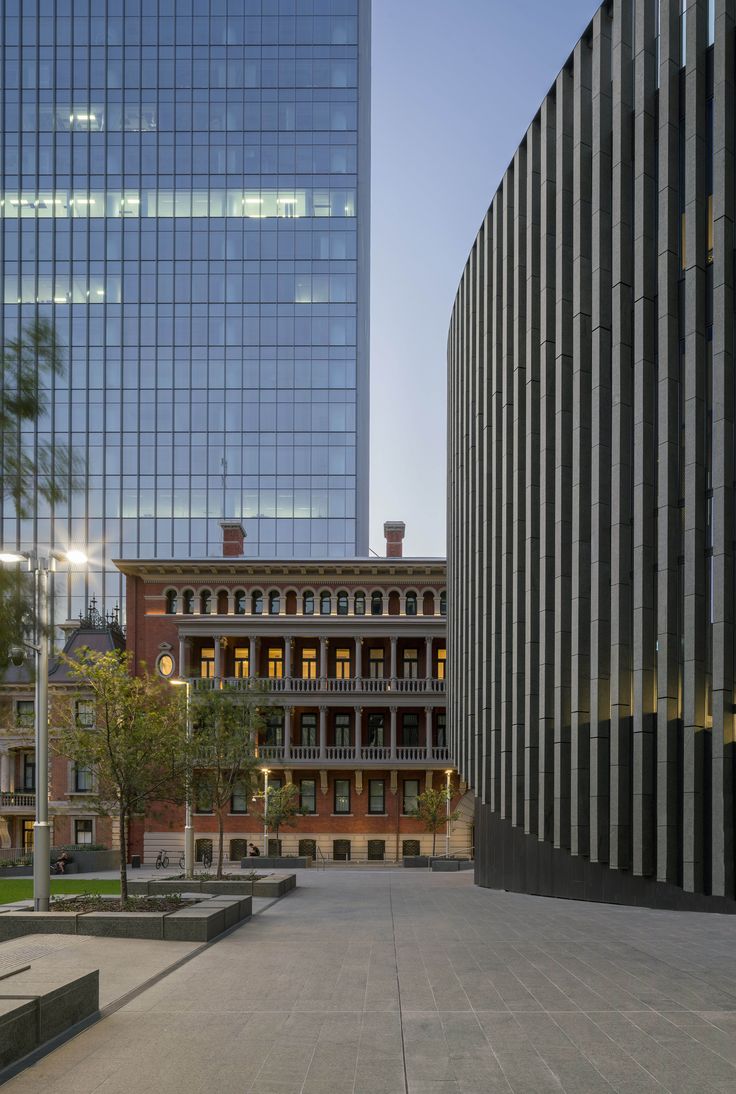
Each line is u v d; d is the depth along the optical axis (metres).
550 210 34.00
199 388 110.06
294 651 72.06
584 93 31.34
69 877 49.75
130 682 26.02
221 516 108.06
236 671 72.19
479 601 43.88
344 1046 10.89
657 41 28.38
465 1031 11.53
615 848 27.20
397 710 71.31
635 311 28.27
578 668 29.66
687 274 26.27
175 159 113.62
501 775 37.47
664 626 26.09
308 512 108.50
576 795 29.34
